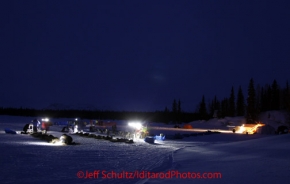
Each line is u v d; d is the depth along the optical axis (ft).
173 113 359.66
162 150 80.07
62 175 42.50
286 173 36.99
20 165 49.44
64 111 412.36
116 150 78.28
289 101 228.43
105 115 398.62
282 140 64.90
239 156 53.78
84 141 105.60
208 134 163.02
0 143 86.17
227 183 35.37
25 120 262.67
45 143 91.04
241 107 324.60
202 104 344.69
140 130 132.67
